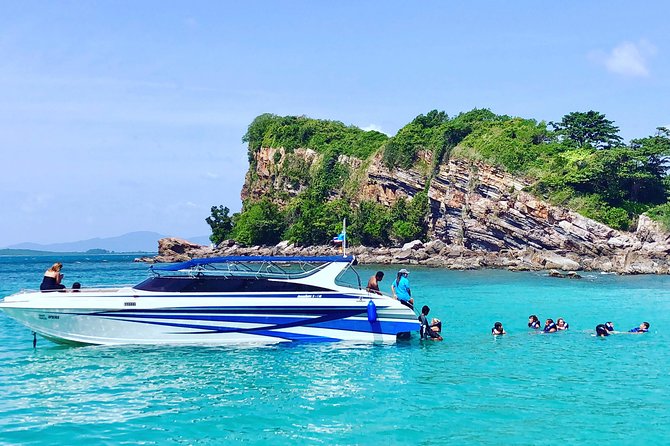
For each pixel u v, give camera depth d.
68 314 19.06
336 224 106.25
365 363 17.86
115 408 13.61
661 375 16.59
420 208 100.44
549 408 13.60
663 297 37.50
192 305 19.30
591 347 20.58
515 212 83.12
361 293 20.25
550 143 91.31
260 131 147.50
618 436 11.92
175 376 16.28
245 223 121.81
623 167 80.62
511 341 21.66
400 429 12.28
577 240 76.81
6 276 67.25
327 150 126.81
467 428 12.33
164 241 117.06
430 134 106.12
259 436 11.92
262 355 18.67
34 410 13.42
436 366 17.56
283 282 19.89
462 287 44.78
